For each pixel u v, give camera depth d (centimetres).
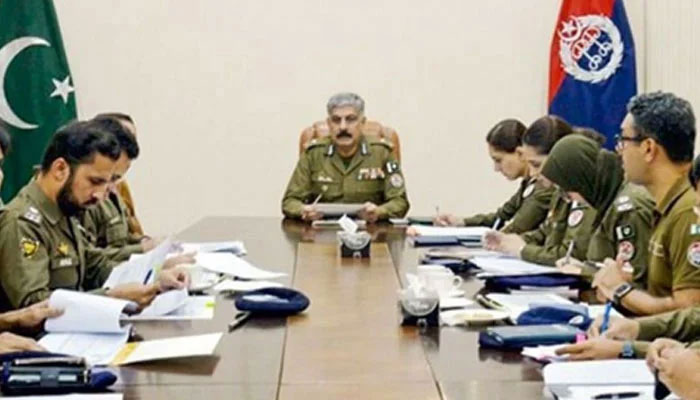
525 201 376
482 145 541
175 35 537
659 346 165
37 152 521
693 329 196
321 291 261
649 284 246
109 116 323
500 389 164
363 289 264
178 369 179
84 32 535
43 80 522
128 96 539
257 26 537
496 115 540
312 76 539
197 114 541
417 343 199
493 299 240
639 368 170
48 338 200
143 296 229
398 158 469
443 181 543
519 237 340
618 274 240
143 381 171
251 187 545
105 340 200
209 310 234
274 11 537
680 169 236
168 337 206
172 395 162
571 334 194
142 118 540
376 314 230
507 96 539
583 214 297
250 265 303
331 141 464
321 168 462
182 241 366
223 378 173
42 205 250
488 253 325
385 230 404
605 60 523
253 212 545
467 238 365
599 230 277
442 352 191
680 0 497
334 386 168
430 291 219
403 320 217
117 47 536
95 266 298
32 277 237
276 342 201
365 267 304
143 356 186
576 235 297
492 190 543
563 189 280
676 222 230
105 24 535
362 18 537
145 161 542
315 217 439
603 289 237
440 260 306
